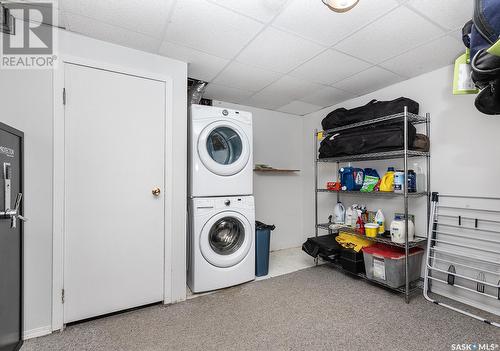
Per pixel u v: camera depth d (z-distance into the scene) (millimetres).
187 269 2389
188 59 2129
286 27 1670
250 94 3018
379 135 2230
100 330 1666
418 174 2326
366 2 1421
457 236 2078
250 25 1652
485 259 1870
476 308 1921
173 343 1529
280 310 1910
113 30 1709
